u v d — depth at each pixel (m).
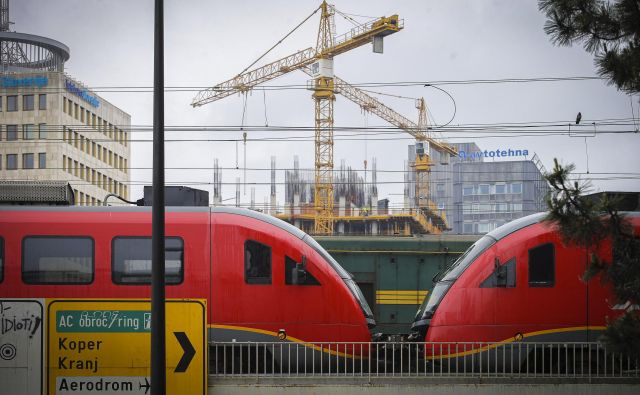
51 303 16.88
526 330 20.50
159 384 14.18
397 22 95.25
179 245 20.19
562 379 17.12
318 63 100.25
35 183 21.70
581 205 12.98
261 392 16.78
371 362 18.89
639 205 21.78
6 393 16.72
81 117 99.12
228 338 20.03
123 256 19.98
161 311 14.34
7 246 19.91
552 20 13.75
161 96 14.95
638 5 13.31
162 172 14.74
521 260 20.70
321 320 20.39
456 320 20.62
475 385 16.98
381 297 28.39
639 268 12.73
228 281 20.16
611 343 12.98
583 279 13.30
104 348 16.88
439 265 28.52
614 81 13.31
